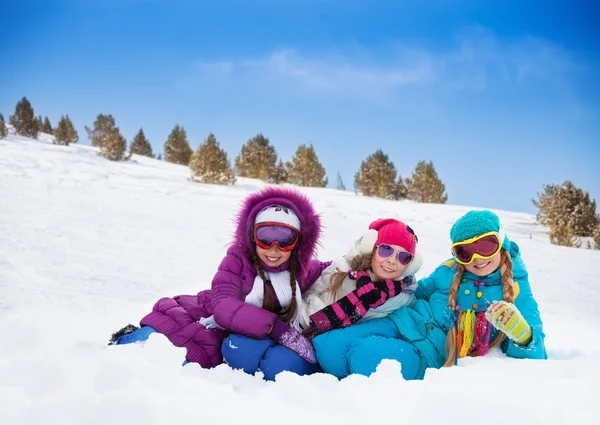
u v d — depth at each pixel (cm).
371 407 177
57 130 2355
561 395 184
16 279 558
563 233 1290
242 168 2373
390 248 312
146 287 579
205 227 932
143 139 3997
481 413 169
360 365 281
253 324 292
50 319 425
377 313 316
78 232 790
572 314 582
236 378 262
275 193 336
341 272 330
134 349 239
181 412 168
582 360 235
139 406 166
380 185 2162
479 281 310
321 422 170
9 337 296
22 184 1095
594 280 781
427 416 170
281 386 200
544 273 827
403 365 280
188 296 357
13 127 2662
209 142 1797
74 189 1135
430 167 2220
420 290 347
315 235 339
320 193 1878
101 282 582
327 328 308
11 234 721
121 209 1001
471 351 296
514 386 197
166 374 203
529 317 296
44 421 164
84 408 171
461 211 1625
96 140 2420
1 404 177
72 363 212
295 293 327
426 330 309
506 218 1689
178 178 1702
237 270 327
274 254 318
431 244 960
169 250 754
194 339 308
